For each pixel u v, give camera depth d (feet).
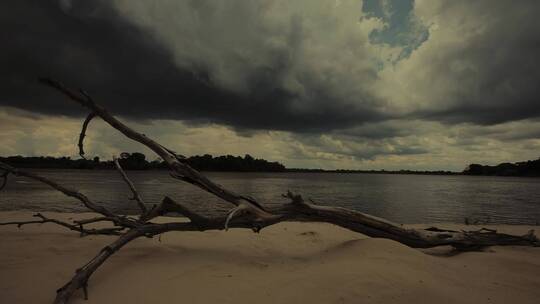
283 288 9.83
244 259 13.30
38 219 22.76
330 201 56.59
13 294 9.53
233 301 9.03
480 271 12.72
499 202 60.59
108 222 22.39
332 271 10.77
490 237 18.31
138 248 14.39
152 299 9.21
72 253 13.56
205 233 18.37
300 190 89.20
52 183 13.55
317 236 18.80
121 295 9.48
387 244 13.62
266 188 93.04
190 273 11.17
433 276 11.15
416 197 71.41
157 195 58.13
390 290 9.48
